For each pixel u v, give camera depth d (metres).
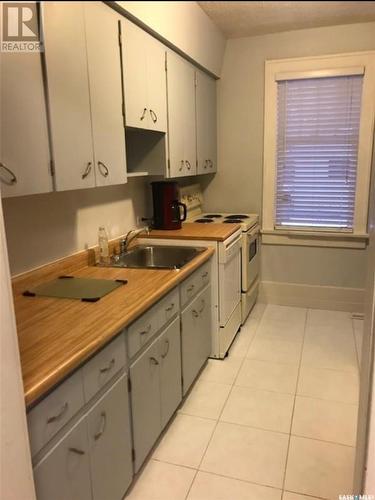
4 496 0.98
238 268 3.33
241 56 3.72
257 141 3.85
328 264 3.89
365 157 3.54
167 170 2.77
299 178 3.80
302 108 3.66
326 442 2.15
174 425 2.31
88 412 1.43
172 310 2.16
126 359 1.68
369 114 3.45
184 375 2.41
